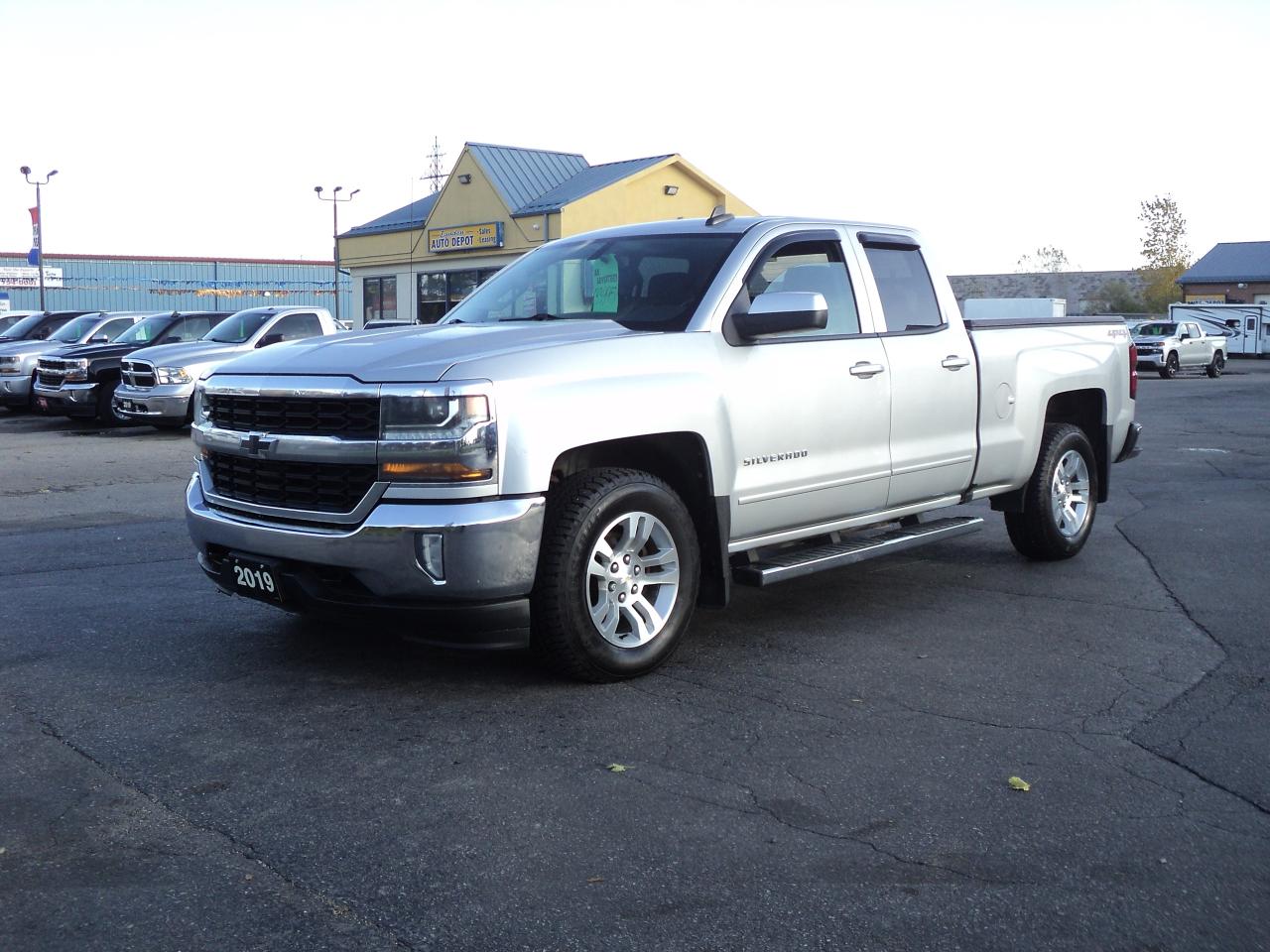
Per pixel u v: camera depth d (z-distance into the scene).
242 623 5.85
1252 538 8.36
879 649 5.49
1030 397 6.90
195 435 5.25
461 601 4.40
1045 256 95.06
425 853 3.33
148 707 4.56
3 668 5.07
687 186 34.69
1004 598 6.52
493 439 4.36
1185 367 37.66
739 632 5.79
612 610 4.83
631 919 2.97
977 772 3.97
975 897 3.11
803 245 5.74
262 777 3.87
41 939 2.85
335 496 4.57
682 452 5.07
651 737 4.27
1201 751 4.18
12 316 31.81
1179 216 63.66
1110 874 3.25
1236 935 2.94
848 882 3.18
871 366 5.79
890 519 6.12
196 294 60.31
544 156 36.38
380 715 4.48
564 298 5.63
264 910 3.00
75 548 7.95
